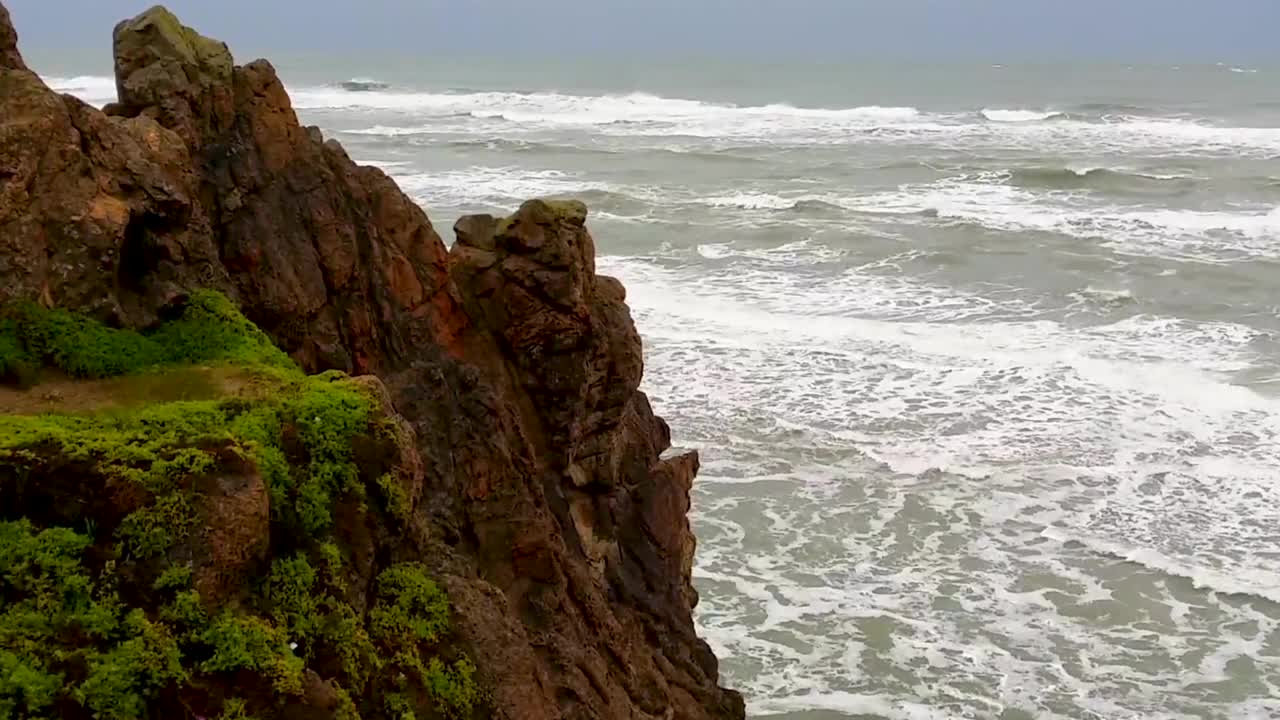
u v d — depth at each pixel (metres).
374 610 7.40
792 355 27.50
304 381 7.93
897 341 28.41
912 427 23.56
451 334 11.91
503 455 10.59
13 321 7.65
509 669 8.05
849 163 59.31
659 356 27.41
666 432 15.51
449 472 10.00
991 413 24.17
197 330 8.55
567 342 12.04
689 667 12.62
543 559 10.23
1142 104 92.19
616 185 52.41
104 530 6.14
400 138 69.12
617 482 13.35
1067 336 28.97
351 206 11.33
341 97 99.88
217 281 9.31
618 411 13.03
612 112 86.62
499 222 12.56
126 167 8.73
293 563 6.75
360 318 10.77
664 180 54.25
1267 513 19.98
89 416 7.01
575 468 12.70
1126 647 16.52
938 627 16.97
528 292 11.95
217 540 6.21
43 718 5.50
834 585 18.08
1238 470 21.42
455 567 8.55
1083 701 15.31
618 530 13.17
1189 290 33.09
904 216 44.28
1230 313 30.92
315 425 7.28
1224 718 15.00
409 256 11.76
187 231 9.20
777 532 19.66
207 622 6.04
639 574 13.16
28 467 6.17
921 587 18.03
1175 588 17.92
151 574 6.05
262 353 8.55
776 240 39.81
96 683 5.61
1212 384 25.22
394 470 7.55
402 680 7.32
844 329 29.34
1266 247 38.91
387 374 10.73
